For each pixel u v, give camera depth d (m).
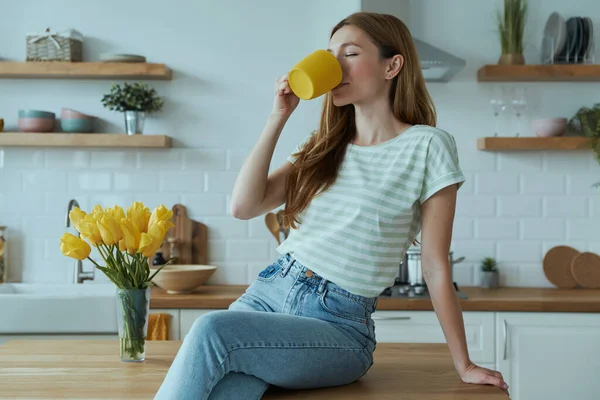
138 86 3.85
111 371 1.87
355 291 1.71
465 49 4.02
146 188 4.02
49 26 4.00
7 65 3.80
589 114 3.90
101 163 4.01
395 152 1.76
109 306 3.08
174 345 2.23
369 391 1.68
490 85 4.02
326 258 1.72
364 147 1.80
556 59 3.88
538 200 4.00
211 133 4.04
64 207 4.00
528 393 3.39
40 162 4.00
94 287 3.76
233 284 4.02
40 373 1.84
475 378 1.72
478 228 4.01
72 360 2.00
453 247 4.02
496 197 4.01
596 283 3.91
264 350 1.55
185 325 3.44
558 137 3.80
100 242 2.00
